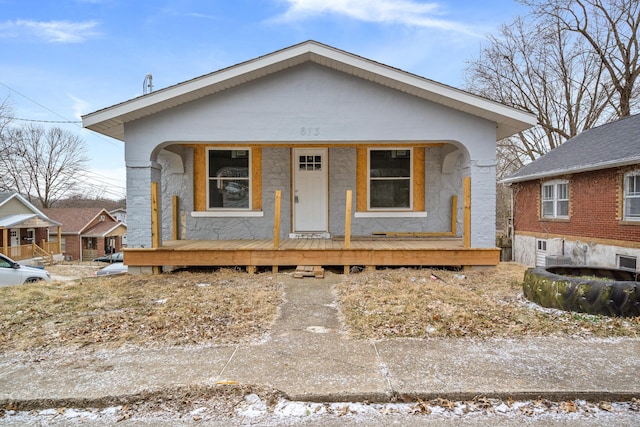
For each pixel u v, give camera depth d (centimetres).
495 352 370
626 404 286
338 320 473
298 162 947
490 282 663
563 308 497
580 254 1250
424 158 941
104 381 316
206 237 938
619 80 1911
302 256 748
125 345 395
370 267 750
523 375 320
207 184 940
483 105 695
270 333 429
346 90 726
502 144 2395
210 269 794
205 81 685
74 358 363
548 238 1444
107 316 488
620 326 439
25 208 2697
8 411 284
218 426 262
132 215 737
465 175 766
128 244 742
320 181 948
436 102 724
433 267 780
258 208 943
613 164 1032
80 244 3247
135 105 686
